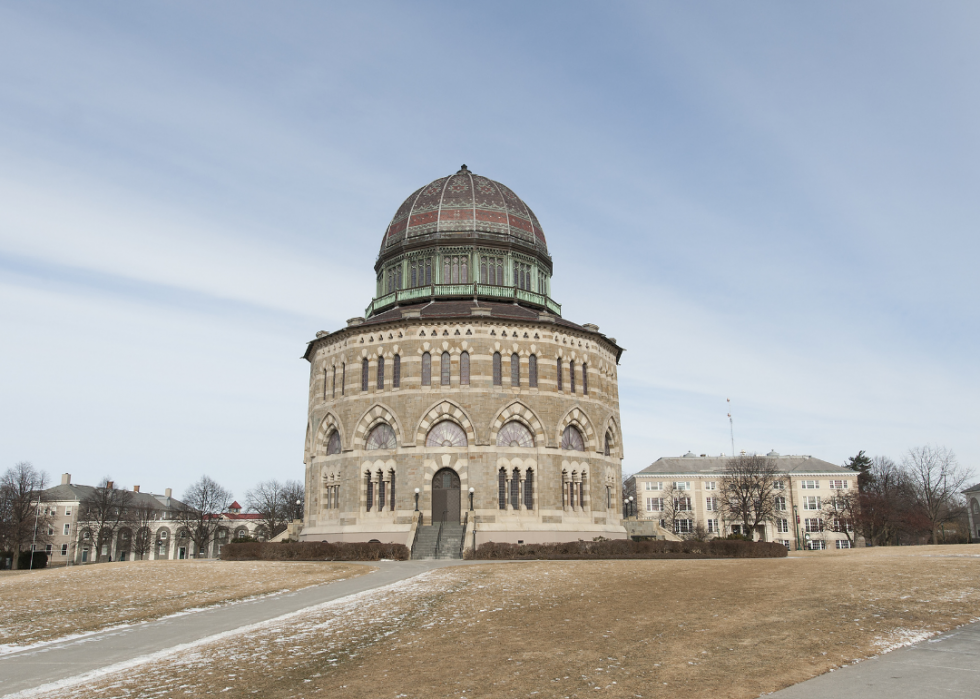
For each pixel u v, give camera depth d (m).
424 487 57.59
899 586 29.00
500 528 56.88
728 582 31.97
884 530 117.38
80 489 152.25
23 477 123.06
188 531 145.00
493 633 22.14
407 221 71.94
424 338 60.41
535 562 44.44
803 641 19.70
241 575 40.31
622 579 33.78
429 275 69.69
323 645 21.55
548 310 71.31
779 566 38.19
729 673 16.80
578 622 23.34
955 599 25.80
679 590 29.83
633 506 126.69
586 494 62.16
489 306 66.38
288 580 37.75
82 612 29.64
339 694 16.36
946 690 15.08
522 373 60.81
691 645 19.55
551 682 16.59
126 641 23.77
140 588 36.00
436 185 73.94
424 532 55.41
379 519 58.22
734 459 135.12
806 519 134.88
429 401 59.00
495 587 31.97
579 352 64.50
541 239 74.88
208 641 23.12
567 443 62.34
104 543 145.88
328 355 65.56
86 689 17.70
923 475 114.69
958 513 138.38
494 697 15.65
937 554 47.19
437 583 34.22
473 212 70.56
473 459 57.88
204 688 17.39
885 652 18.56
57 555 145.00
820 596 27.02
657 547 50.66
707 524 136.25
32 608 30.95
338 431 62.59
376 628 23.77
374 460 59.53
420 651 20.16
